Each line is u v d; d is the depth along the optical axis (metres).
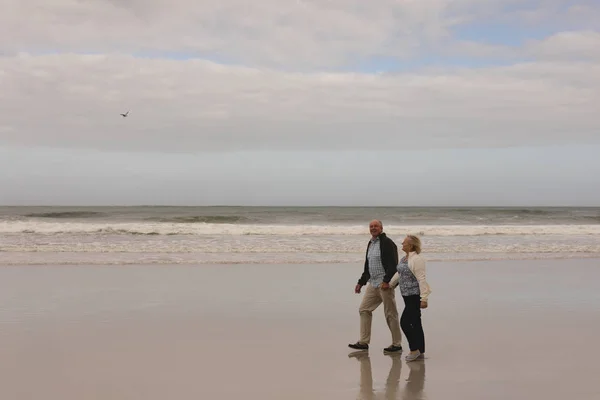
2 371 5.89
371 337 7.63
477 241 22.89
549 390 5.39
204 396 5.15
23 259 15.70
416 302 6.45
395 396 5.21
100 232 25.28
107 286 11.66
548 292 11.46
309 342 7.31
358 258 17.02
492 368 6.16
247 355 6.64
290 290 11.44
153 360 6.39
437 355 6.70
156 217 45.31
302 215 54.28
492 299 10.63
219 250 18.55
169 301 10.10
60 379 5.63
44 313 8.97
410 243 6.50
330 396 5.20
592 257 17.94
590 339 7.55
